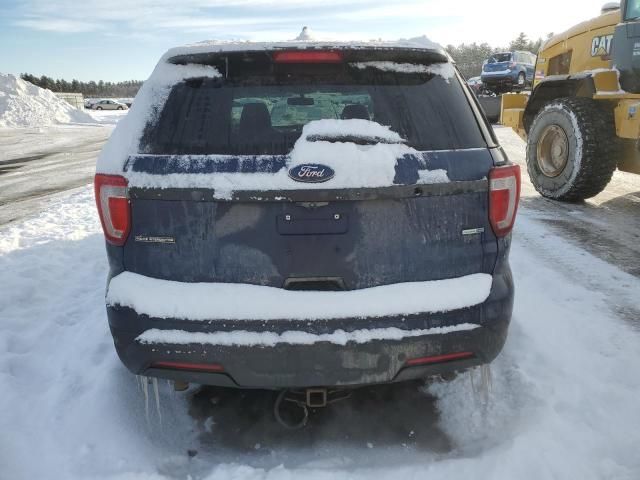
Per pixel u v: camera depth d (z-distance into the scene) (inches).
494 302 90.0
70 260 207.5
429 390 114.2
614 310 148.1
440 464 90.7
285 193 82.5
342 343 84.4
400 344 85.4
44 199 339.0
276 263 85.6
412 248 87.0
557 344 127.7
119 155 88.1
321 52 91.2
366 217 85.1
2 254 212.8
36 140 783.1
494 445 95.7
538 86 291.4
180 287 86.7
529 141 290.5
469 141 90.9
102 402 107.3
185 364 86.7
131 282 88.4
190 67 92.9
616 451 93.3
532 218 244.8
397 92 92.4
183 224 85.7
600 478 87.3
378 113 90.4
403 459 94.3
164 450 97.3
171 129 89.0
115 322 88.6
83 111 1306.6
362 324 84.9
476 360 90.7
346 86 92.0
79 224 265.6
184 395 113.6
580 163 255.0
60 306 162.9
